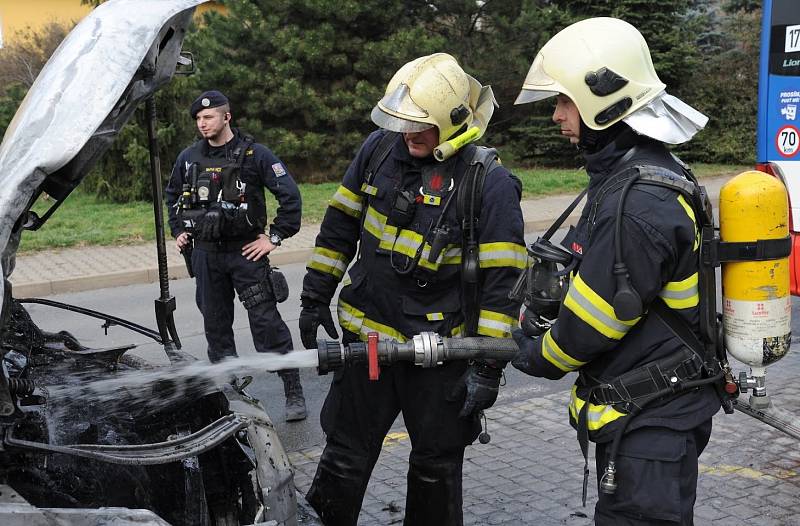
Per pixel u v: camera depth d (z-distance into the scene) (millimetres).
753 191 2113
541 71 2316
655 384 2145
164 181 14688
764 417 2322
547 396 4906
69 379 2910
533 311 2377
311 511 2672
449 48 17891
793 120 5906
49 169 1859
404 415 2895
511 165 19297
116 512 1815
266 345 4637
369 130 17953
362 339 2881
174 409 2889
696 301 2160
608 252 2082
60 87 1974
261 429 2389
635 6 19031
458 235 2713
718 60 20234
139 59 2025
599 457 2279
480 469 3914
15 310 3018
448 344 2557
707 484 3652
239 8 16719
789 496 3531
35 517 1768
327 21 17047
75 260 9992
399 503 3635
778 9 6043
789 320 2223
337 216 2979
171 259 9945
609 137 2260
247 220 4535
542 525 3367
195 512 2514
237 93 16969
